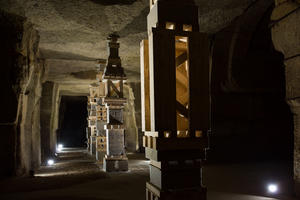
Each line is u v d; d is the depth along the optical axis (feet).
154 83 10.82
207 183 25.61
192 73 11.39
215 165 37.27
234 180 26.91
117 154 34.55
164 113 10.90
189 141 11.22
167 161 11.25
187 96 12.25
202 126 11.39
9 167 27.94
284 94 43.42
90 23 29.68
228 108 40.75
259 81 39.70
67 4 25.07
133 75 53.83
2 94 27.48
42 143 51.44
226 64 38.52
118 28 31.42
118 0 24.36
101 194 21.34
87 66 49.65
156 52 10.88
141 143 58.08
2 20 27.22
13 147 28.19
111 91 35.91
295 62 19.01
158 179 11.55
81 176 30.14
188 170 11.51
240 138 41.22
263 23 36.42
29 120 33.94
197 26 11.78
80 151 74.02
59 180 27.22
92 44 37.40
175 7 11.55
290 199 19.22
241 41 36.94
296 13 18.34
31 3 24.76
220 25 33.55
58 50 40.14
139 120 57.82
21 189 22.88
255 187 23.59
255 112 42.06
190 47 11.39
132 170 35.12
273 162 39.40
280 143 42.93
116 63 34.78
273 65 40.45
